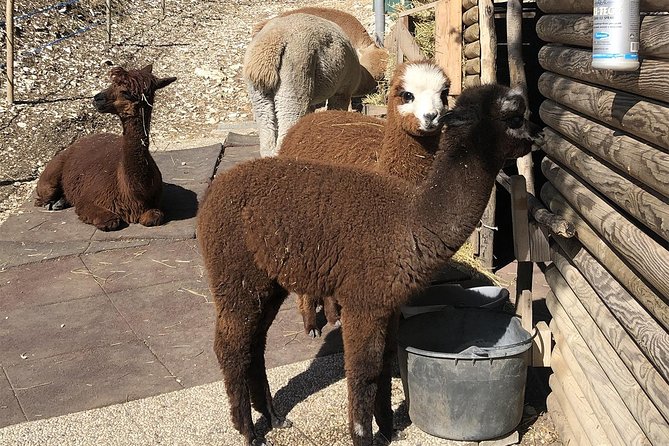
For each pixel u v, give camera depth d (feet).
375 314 11.44
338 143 16.44
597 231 11.19
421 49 24.95
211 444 12.89
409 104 14.30
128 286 19.95
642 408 9.23
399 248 11.17
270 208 11.60
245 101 39.06
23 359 16.17
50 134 32.19
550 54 13.56
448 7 21.67
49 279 20.49
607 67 8.66
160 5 54.90
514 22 17.25
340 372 15.14
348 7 56.54
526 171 16.29
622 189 9.81
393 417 13.48
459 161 11.03
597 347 11.06
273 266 11.69
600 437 10.93
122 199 24.00
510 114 10.71
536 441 12.87
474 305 15.08
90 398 14.47
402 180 12.22
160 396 14.46
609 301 10.40
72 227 24.18
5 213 25.81
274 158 12.59
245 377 12.49
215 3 58.95
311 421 13.43
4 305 18.98
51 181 25.58
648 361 9.22
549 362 13.57
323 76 25.36
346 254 11.33
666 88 8.15
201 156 30.96
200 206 12.51
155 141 34.27
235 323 12.08
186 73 42.37
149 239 23.07
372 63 34.50
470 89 11.25
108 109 22.72
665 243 8.90
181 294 19.36
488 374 12.03
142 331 17.39
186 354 16.20
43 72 38.34
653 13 8.93
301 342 16.61
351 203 11.46
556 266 13.46
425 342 13.69
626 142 9.63
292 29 24.09
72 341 16.97
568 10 12.32
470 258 20.30
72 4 47.19
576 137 11.94
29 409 14.12
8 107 34.09
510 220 22.58
